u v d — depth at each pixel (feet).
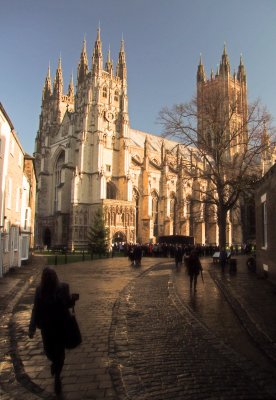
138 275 104.12
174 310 55.72
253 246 243.60
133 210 314.35
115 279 94.43
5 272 102.99
